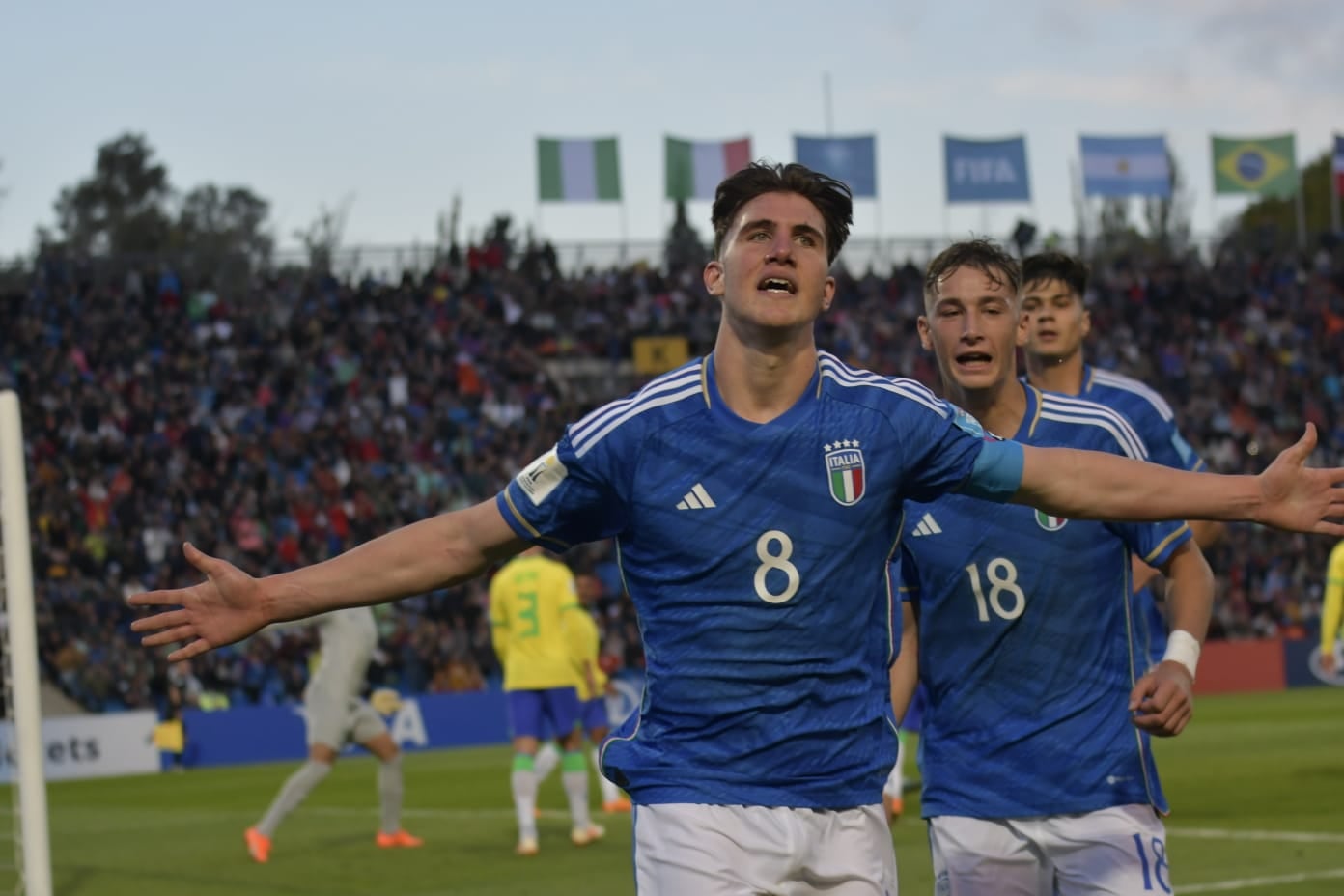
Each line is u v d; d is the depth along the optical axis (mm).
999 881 6160
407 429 39219
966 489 4625
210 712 29438
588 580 22359
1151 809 6102
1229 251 49719
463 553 4645
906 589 6289
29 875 9859
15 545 9922
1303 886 10578
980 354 6219
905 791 16703
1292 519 4430
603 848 14305
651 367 43438
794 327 4465
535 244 45781
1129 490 4508
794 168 4637
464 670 32094
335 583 4586
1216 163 49344
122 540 33812
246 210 100188
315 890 12336
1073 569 6043
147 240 93688
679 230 48250
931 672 6246
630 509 4637
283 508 35531
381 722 15031
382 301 43406
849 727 4672
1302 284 48938
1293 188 49500
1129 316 46594
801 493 4543
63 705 30609
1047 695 6082
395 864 13672
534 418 40906
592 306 45094
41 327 39938
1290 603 38438
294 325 41406
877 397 4602
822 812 4711
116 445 36844
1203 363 46031
